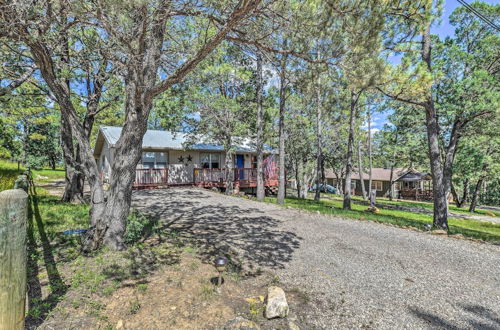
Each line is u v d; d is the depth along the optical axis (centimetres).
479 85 813
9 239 134
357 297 289
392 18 536
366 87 428
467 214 1619
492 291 315
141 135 385
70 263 309
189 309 236
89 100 684
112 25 259
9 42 380
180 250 388
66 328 196
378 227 629
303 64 430
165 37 443
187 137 1305
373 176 3019
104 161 1488
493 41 1012
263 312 244
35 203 628
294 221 663
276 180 1867
